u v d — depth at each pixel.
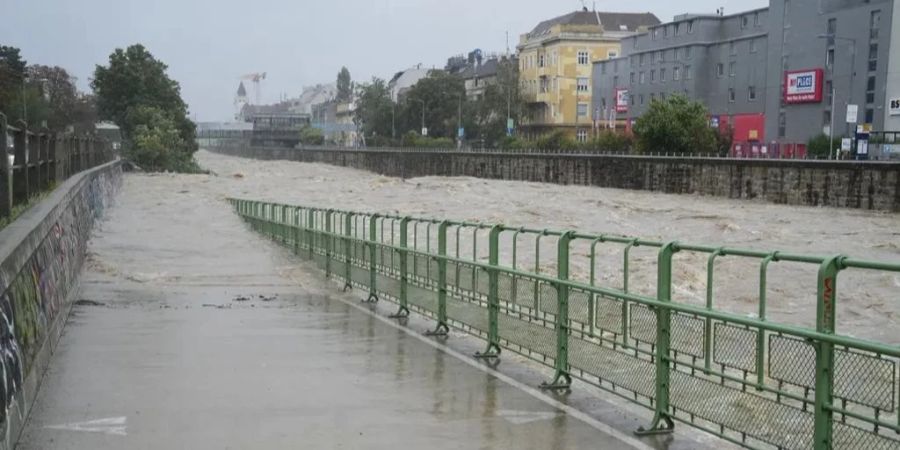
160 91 103.88
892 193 47.66
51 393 9.37
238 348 12.05
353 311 15.60
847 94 66.62
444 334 13.19
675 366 7.92
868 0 64.56
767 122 76.31
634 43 100.44
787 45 73.75
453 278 12.77
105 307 15.70
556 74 114.56
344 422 8.46
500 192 66.75
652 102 75.94
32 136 16.62
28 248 9.39
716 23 88.12
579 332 9.43
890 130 61.59
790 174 54.25
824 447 6.19
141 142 91.75
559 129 113.81
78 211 21.31
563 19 121.44
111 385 9.77
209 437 7.93
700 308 7.54
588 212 49.72
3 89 61.22
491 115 121.88
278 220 29.30
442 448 7.68
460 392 9.66
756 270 23.98
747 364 6.97
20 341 8.37
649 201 57.50
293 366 10.91
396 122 138.62
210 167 120.12
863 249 33.38
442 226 13.27
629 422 8.53
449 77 129.38
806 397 6.37
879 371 5.80
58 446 7.59
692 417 7.67
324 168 120.81
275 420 8.51
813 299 20.33
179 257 24.78
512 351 11.13
